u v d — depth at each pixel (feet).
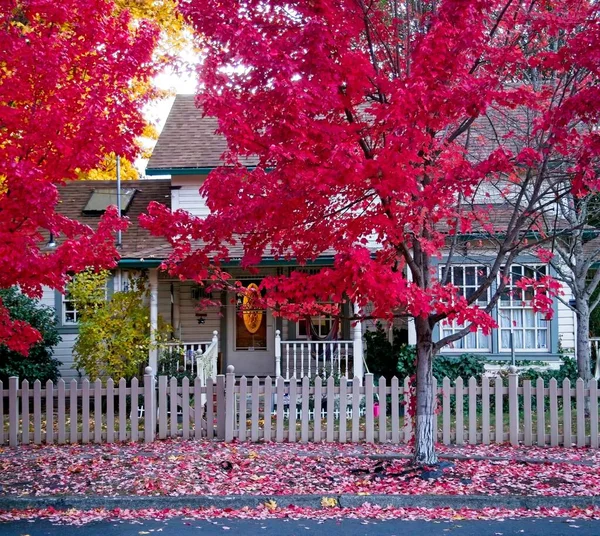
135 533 22.72
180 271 26.84
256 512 25.35
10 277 25.39
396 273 24.99
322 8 24.66
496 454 33.53
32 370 50.52
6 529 23.30
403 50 28.99
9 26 25.75
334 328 52.70
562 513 25.00
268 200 23.72
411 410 31.42
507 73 27.86
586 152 23.91
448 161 25.85
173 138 58.54
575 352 52.24
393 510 25.44
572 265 44.50
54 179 26.08
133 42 27.20
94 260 26.04
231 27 22.98
